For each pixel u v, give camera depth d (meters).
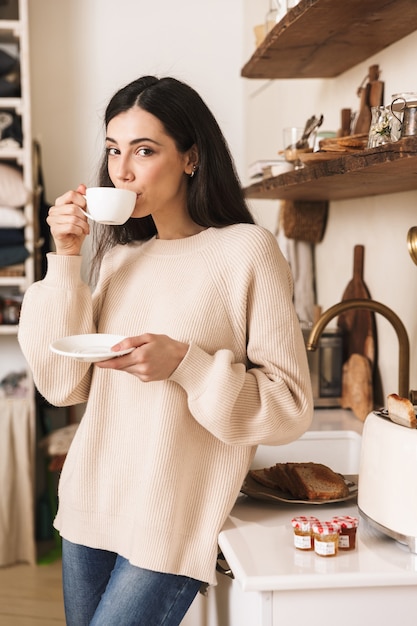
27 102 3.59
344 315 2.60
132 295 1.55
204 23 4.07
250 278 1.43
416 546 1.29
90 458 1.53
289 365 1.44
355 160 1.54
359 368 2.39
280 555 1.32
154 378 1.34
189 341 1.42
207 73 4.10
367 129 2.26
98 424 1.53
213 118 1.53
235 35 4.10
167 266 1.52
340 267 2.71
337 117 2.66
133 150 1.46
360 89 2.35
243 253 1.44
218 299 1.45
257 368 1.48
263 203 3.82
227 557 1.35
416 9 1.81
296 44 2.19
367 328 2.41
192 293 1.46
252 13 3.81
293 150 2.26
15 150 3.59
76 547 1.57
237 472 1.47
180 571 1.44
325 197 2.62
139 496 1.45
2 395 3.73
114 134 1.46
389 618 1.26
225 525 1.48
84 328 1.55
